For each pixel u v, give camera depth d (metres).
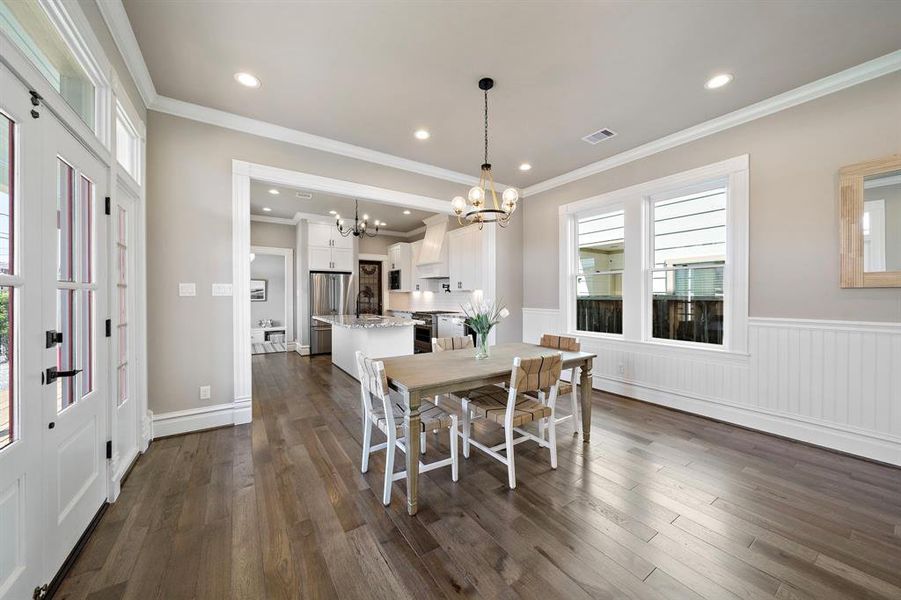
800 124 2.76
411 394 1.93
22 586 1.21
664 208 3.74
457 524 1.83
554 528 1.80
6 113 1.12
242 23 2.03
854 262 2.53
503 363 2.56
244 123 3.13
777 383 2.92
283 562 1.56
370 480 2.27
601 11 1.94
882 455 2.45
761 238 2.98
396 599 1.37
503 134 3.44
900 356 2.39
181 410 2.94
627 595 1.39
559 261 4.76
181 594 1.39
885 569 1.52
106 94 1.93
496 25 2.05
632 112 3.04
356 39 2.16
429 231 7.32
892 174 2.38
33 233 1.28
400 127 3.29
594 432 3.03
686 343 3.55
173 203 2.88
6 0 1.31
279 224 7.57
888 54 2.32
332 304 7.12
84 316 1.70
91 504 1.75
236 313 3.13
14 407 1.20
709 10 1.93
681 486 2.18
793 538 1.71
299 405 3.79
